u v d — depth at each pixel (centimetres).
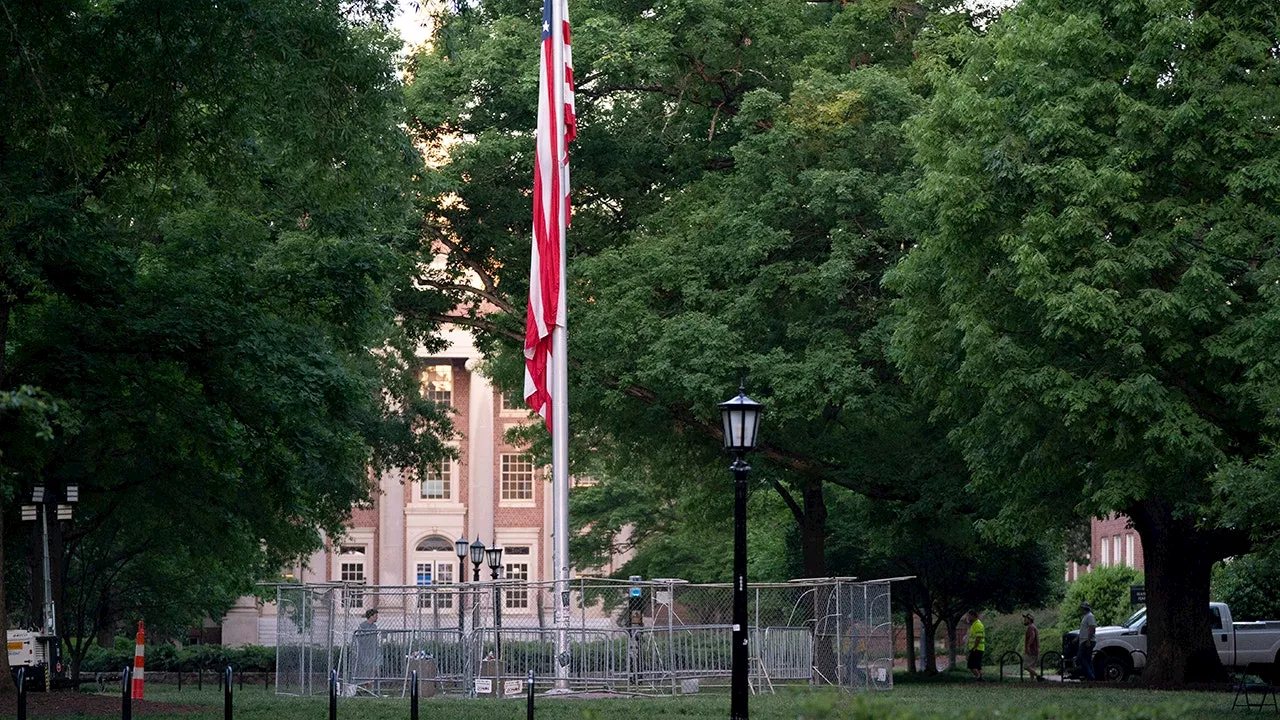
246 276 2809
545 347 3172
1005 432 2814
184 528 3719
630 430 4312
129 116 2436
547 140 3203
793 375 3528
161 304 2661
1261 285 2438
